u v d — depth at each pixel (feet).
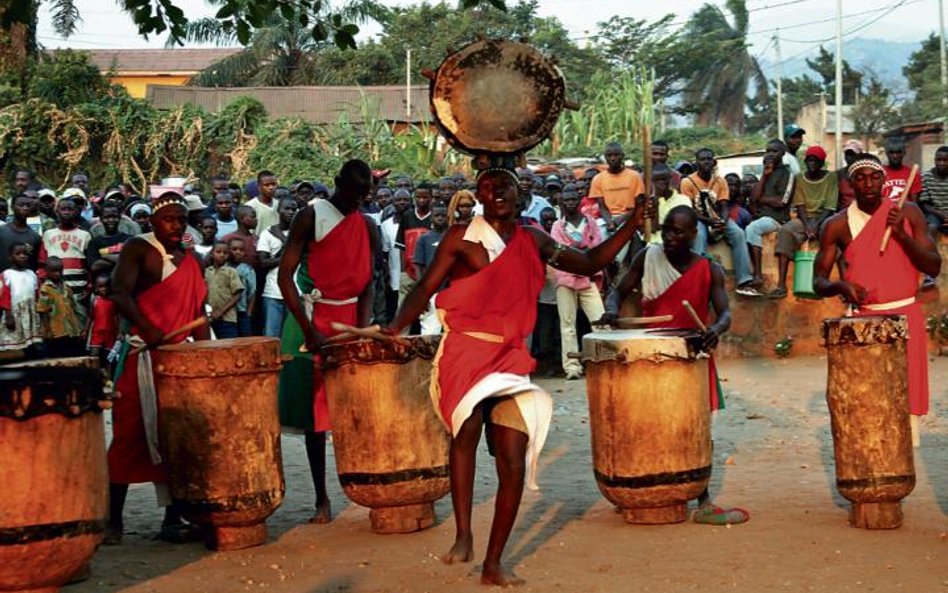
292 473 27.55
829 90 198.70
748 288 44.73
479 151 17.93
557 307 42.60
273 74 132.36
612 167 43.09
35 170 78.38
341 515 22.97
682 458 20.57
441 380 17.80
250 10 25.84
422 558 19.16
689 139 136.05
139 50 188.75
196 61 184.55
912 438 21.35
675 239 21.75
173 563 19.43
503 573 17.52
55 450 15.30
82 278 38.88
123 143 80.28
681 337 20.49
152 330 20.45
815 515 21.65
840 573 17.74
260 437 20.06
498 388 17.21
